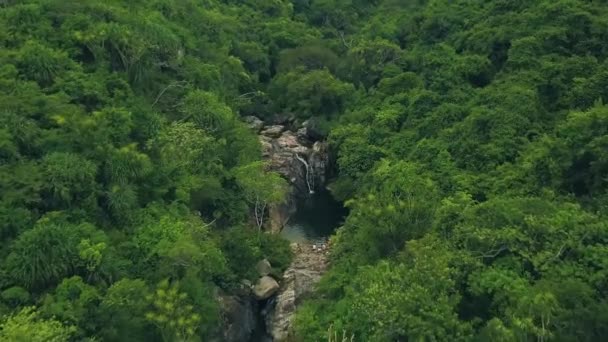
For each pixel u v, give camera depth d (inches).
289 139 2588.6
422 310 1109.7
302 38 3383.4
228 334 1448.1
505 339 1038.4
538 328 1038.4
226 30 3085.6
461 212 1397.6
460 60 2349.9
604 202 1302.9
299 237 2023.9
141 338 1219.2
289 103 2832.2
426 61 2596.0
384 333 1130.7
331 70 3038.9
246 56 3088.1
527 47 2084.2
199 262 1406.3
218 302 1434.5
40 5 1982.0
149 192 1620.3
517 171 1603.1
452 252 1246.3
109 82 1865.2
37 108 1531.7
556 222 1222.9
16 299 1133.1
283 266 1736.0
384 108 2427.4
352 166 2198.6
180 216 1609.3
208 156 1911.9
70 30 1931.6
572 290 1082.1
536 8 2284.7
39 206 1343.5
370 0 4047.7
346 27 3806.6
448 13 2844.5
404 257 1332.4
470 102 2097.7
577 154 1413.6
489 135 1828.2
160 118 1918.1
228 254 1610.5
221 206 1867.6
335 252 1676.9
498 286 1147.3
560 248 1177.4
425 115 2236.7
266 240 1809.8
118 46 1973.4
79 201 1409.9
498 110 1851.6
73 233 1259.8
